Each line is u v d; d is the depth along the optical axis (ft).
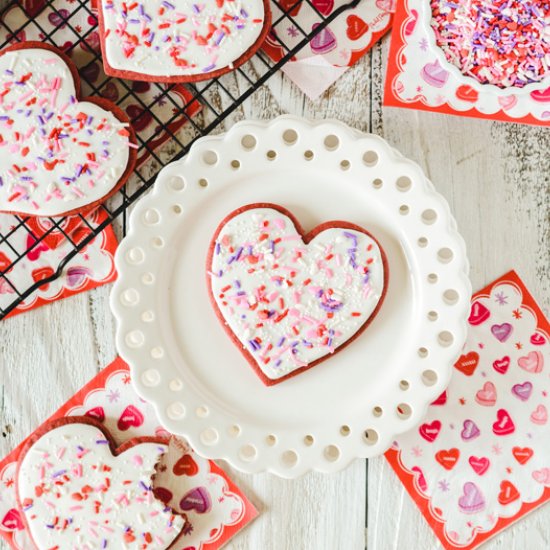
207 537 2.66
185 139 2.66
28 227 2.64
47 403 2.69
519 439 2.64
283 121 2.44
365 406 2.48
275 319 2.45
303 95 2.66
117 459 2.62
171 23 2.50
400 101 2.57
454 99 2.56
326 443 2.48
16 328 2.69
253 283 2.45
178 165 2.47
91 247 2.66
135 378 2.48
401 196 2.46
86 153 2.54
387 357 2.50
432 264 2.46
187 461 2.67
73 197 2.55
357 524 2.68
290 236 2.45
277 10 2.61
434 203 2.45
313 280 2.45
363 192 2.48
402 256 2.49
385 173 2.45
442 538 2.65
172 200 2.48
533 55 2.49
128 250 2.48
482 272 2.66
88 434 2.62
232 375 2.51
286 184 2.49
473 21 2.49
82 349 2.69
